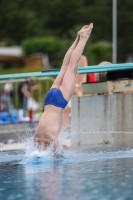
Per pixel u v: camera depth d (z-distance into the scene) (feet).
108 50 247.50
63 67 61.36
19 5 308.40
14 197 40.40
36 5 308.40
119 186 41.91
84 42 61.46
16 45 301.84
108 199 38.06
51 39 255.09
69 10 304.09
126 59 288.51
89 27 61.67
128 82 76.28
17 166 55.67
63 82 60.49
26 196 40.50
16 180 47.09
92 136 78.33
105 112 77.25
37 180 46.50
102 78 77.92
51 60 254.88
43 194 40.75
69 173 49.24
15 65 252.42
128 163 53.62
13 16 302.66
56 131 59.52
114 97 76.38
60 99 59.77
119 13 279.69
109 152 65.05
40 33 297.53
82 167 52.60
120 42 277.44
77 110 79.30
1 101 123.75
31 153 60.18
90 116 78.38
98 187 42.01
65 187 42.73
